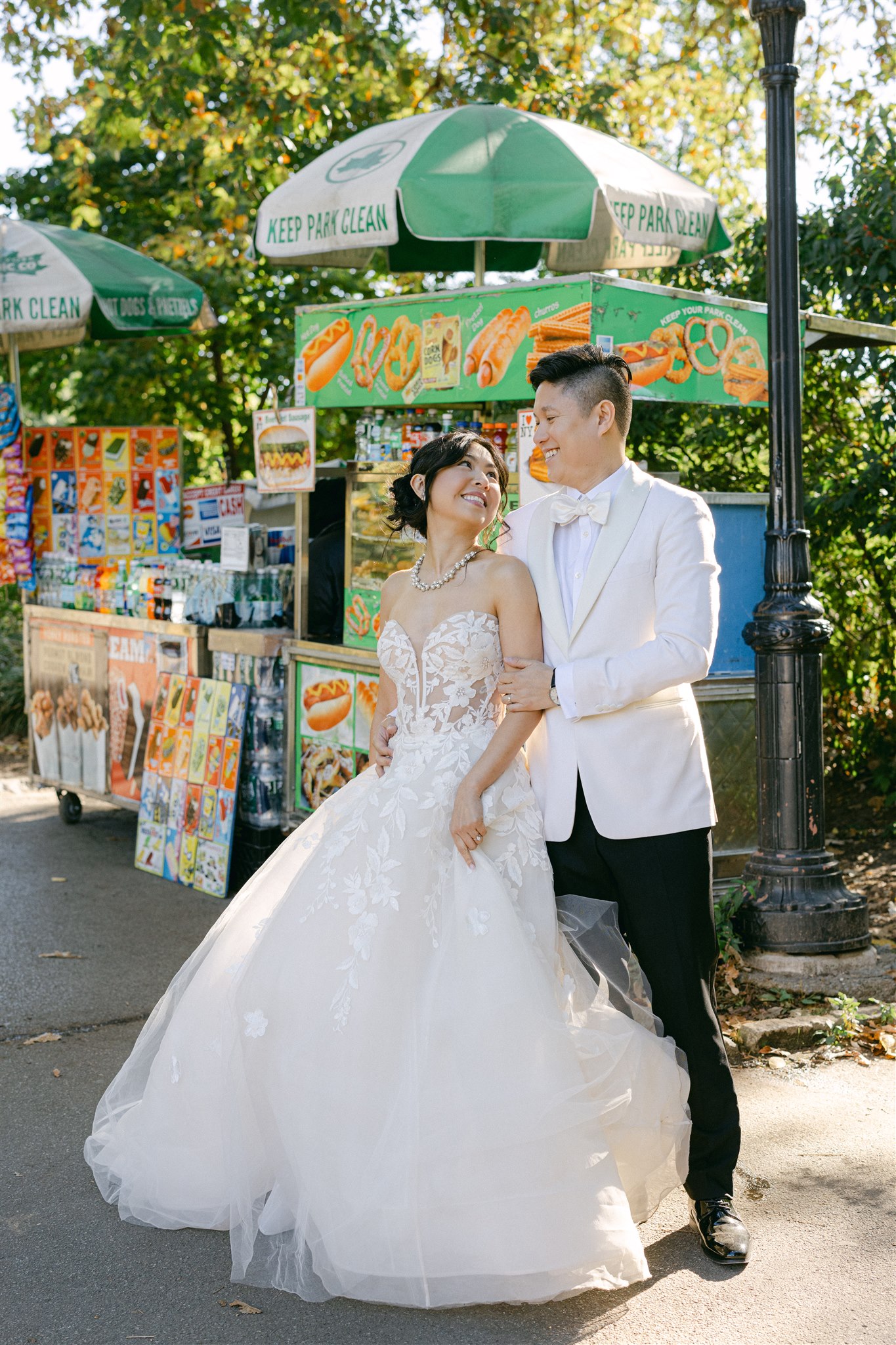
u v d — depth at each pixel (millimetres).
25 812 7207
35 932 4957
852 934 4094
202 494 7152
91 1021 4047
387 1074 2529
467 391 4398
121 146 9352
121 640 6184
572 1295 2484
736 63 10375
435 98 9656
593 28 9820
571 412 2633
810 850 4152
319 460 9711
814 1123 3229
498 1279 2393
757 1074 3531
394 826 2695
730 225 8375
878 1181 2930
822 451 6309
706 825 2668
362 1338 2369
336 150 5258
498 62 9211
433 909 2641
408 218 4582
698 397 4391
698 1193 2664
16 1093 3510
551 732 2723
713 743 4395
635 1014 2721
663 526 2605
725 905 4148
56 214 10383
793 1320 2393
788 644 4066
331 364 5012
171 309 7031
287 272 9992
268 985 2717
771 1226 2738
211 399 10578
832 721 6586
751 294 6551
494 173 4641
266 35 9148
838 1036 3701
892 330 5066
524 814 2738
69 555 6895
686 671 2531
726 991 3936
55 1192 2961
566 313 4059
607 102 9500
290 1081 2619
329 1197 2490
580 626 2646
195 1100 2830
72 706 6590
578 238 4637
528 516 2852
